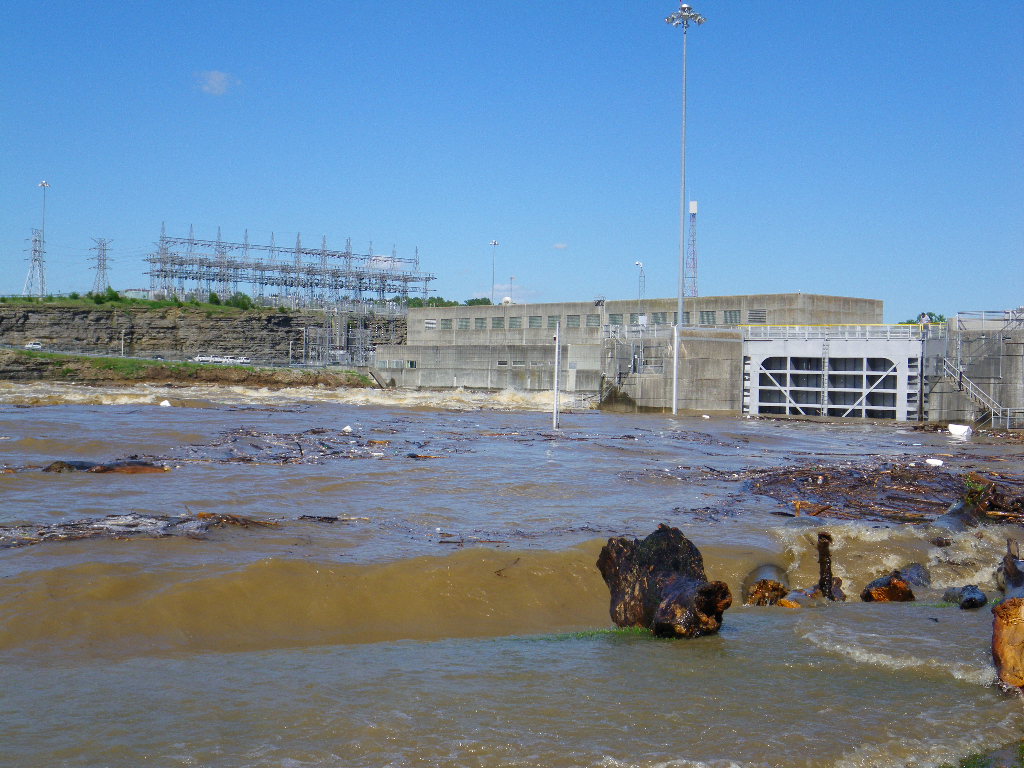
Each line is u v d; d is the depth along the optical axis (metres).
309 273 154.62
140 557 15.45
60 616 12.50
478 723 8.44
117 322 130.62
